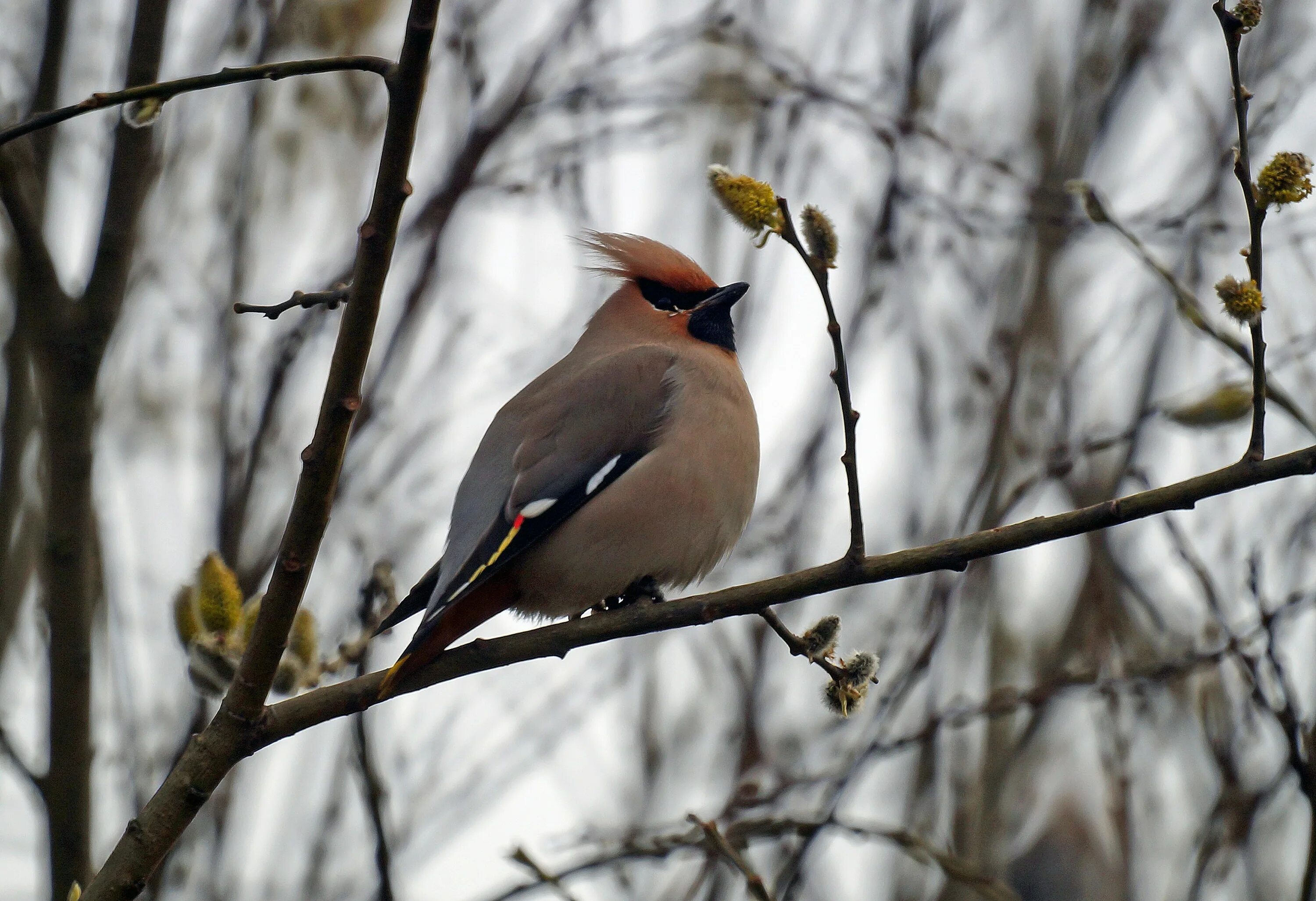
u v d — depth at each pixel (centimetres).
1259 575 954
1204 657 984
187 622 782
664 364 1024
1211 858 1014
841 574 746
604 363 1023
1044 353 1336
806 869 1016
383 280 636
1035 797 1289
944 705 1217
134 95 653
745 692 1222
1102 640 1142
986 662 1267
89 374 934
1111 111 1373
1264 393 706
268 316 663
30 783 908
